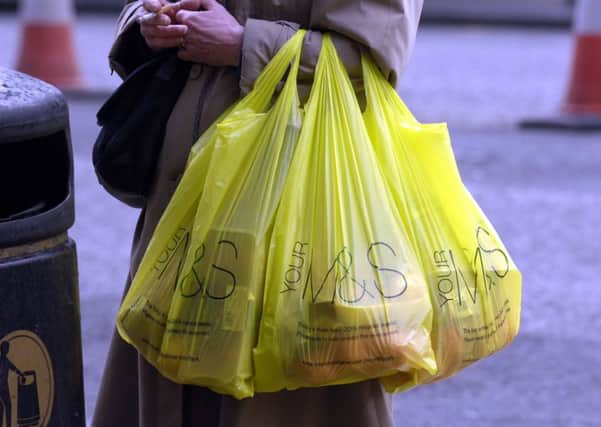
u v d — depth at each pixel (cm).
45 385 809
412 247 844
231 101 886
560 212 2486
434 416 1436
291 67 859
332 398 880
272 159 833
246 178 834
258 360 818
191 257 828
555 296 1922
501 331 877
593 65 3609
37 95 791
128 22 912
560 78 4644
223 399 873
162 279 851
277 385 825
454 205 867
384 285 812
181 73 896
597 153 3203
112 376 956
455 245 862
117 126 904
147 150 903
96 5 6406
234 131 842
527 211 2488
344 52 863
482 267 861
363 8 858
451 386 1539
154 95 891
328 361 809
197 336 824
